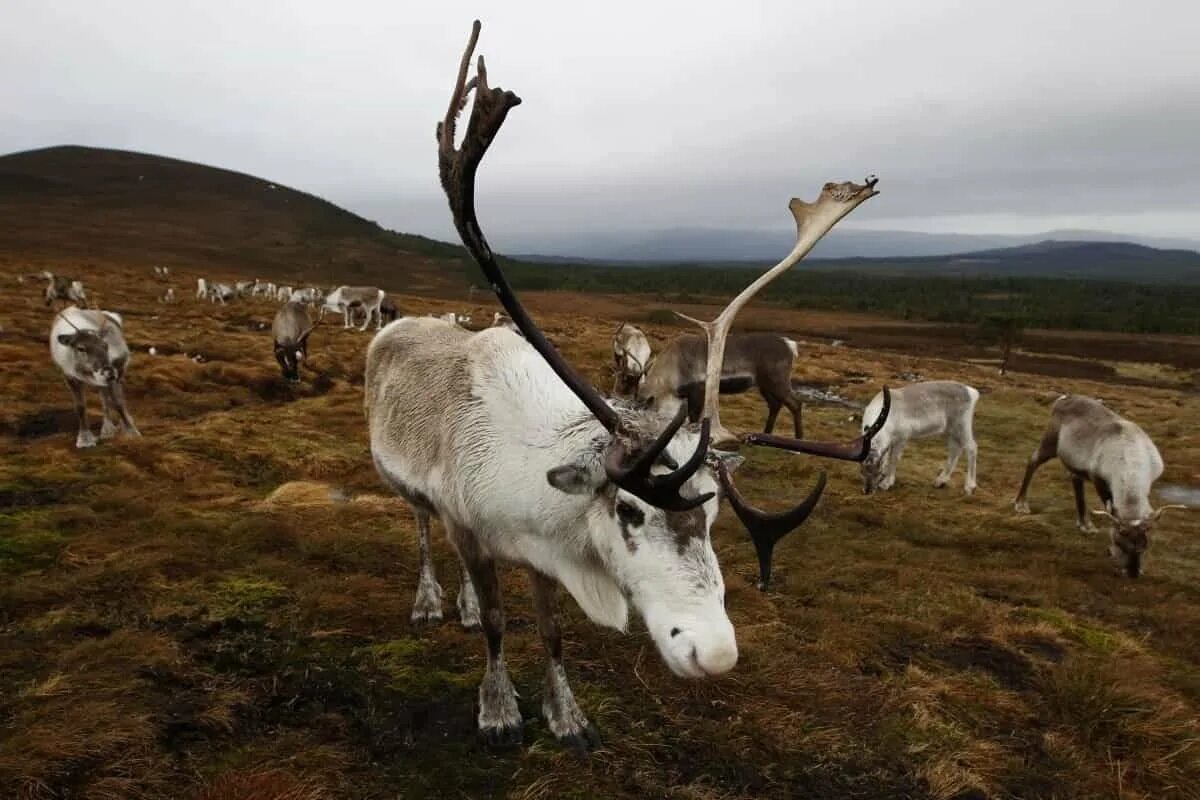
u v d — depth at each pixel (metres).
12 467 8.52
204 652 4.64
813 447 3.24
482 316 50.19
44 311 28.28
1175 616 7.13
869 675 5.31
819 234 4.20
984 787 4.11
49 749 3.51
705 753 4.12
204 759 3.68
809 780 4.03
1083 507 10.27
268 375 17.34
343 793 3.52
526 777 3.72
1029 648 6.03
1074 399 10.18
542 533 3.49
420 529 5.23
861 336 68.88
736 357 13.49
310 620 5.13
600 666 4.88
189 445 10.11
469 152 2.92
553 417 3.54
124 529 6.62
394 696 4.33
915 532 9.44
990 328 64.81
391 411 4.60
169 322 28.69
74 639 4.70
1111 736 4.73
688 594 2.98
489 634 3.97
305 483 8.68
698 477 3.10
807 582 7.00
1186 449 16.78
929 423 11.69
